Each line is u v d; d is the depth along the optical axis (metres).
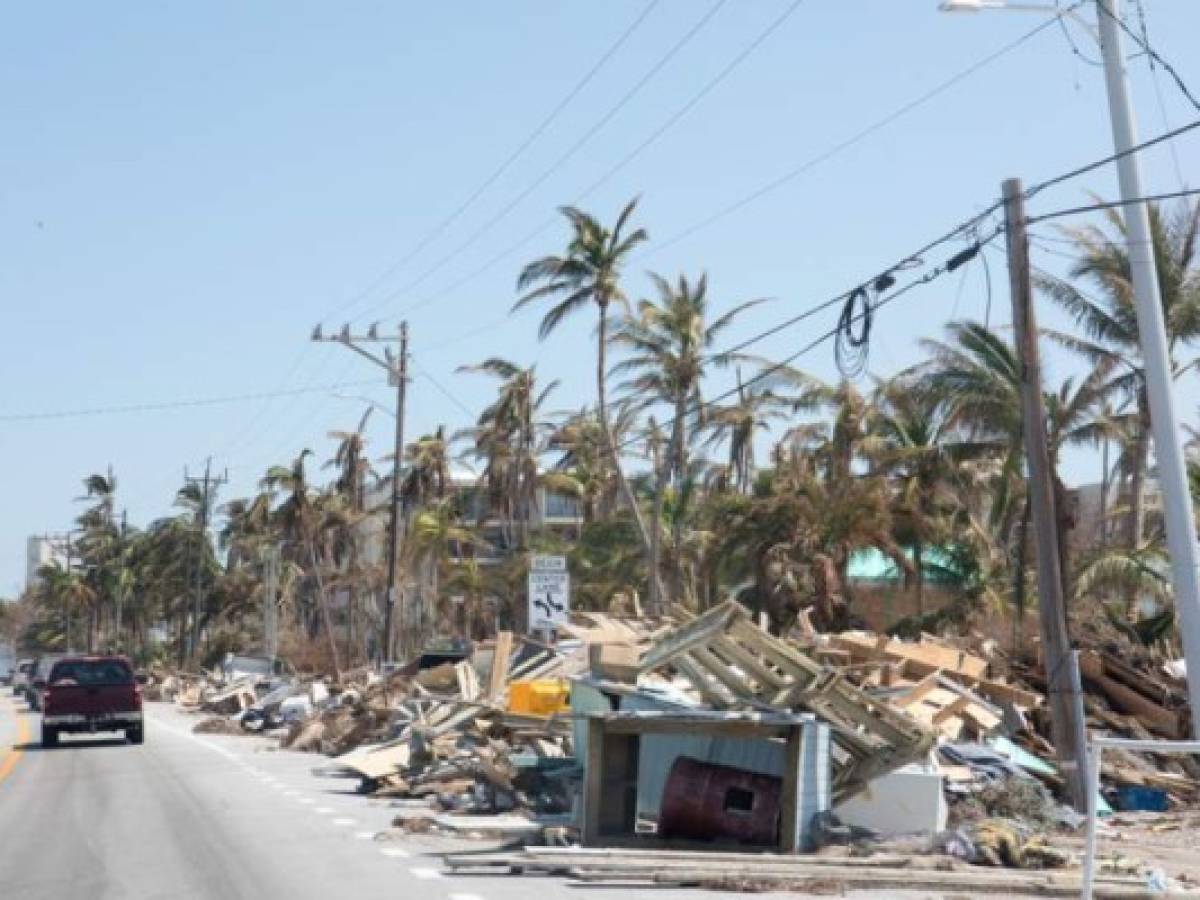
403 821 19.38
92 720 38.16
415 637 89.50
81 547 158.12
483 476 78.50
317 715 38.44
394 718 31.12
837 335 23.64
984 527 44.53
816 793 16.59
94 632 173.00
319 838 18.38
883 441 45.81
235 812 21.64
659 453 67.38
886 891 14.34
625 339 53.41
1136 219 19.45
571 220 52.53
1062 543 30.50
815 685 17.33
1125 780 24.33
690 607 52.62
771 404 62.09
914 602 47.72
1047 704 26.48
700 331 52.78
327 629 94.75
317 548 103.06
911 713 22.88
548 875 15.02
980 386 37.31
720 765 16.80
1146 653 31.48
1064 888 14.37
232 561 131.50
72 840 18.42
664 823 16.77
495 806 20.83
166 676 95.31
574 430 71.75
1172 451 19.11
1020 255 21.62
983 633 39.59
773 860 15.28
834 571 42.53
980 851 16.25
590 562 66.12
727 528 45.78
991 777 21.48
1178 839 19.89
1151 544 37.06
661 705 18.39
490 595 74.50
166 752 35.97
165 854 16.95
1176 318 36.97
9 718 58.62
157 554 137.12
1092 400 39.09
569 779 20.58
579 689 20.98
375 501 115.56
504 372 72.06
